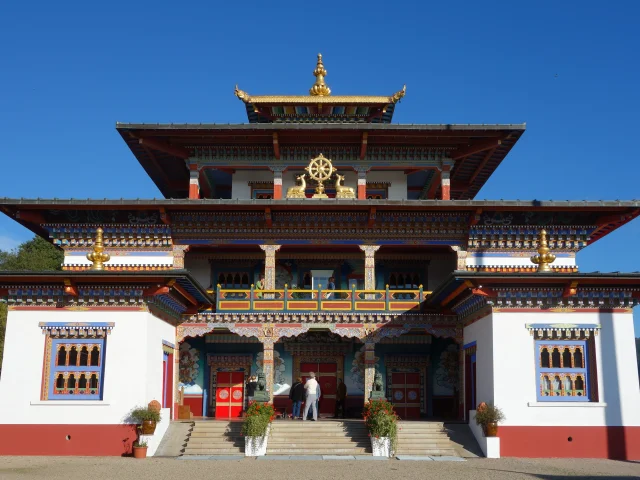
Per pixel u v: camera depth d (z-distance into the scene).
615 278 22.03
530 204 28.55
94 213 29.75
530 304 22.95
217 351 31.97
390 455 22.02
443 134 31.03
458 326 27.77
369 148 32.38
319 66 36.75
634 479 16.95
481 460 21.02
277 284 32.97
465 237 30.31
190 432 23.75
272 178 33.59
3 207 28.67
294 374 31.84
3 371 22.27
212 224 30.14
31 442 21.77
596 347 22.66
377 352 32.06
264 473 17.53
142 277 22.20
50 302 22.86
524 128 30.56
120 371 22.36
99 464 19.25
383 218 29.92
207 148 32.28
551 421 22.16
